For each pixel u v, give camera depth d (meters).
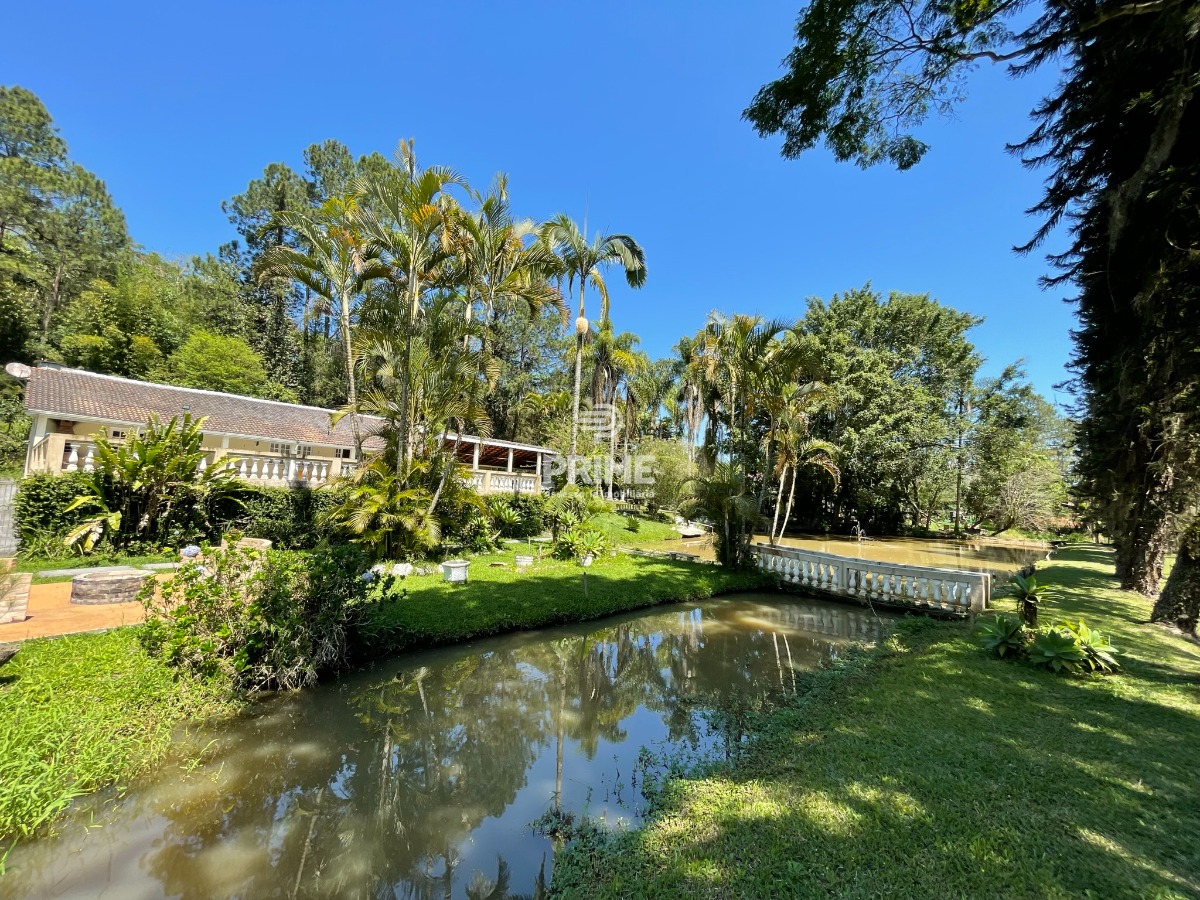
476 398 12.31
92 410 12.84
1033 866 2.49
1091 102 6.70
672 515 27.30
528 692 5.89
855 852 2.62
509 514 15.46
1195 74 5.28
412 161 11.32
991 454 27.61
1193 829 2.79
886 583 9.95
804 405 13.93
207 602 4.80
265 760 4.16
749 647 7.66
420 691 5.74
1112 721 4.22
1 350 24.97
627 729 5.02
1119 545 10.77
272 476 12.45
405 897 2.85
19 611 6.15
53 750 3.40
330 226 11.85
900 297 27.19
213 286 28.31
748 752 4.10
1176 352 6.60
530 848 3.27
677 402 32.19
